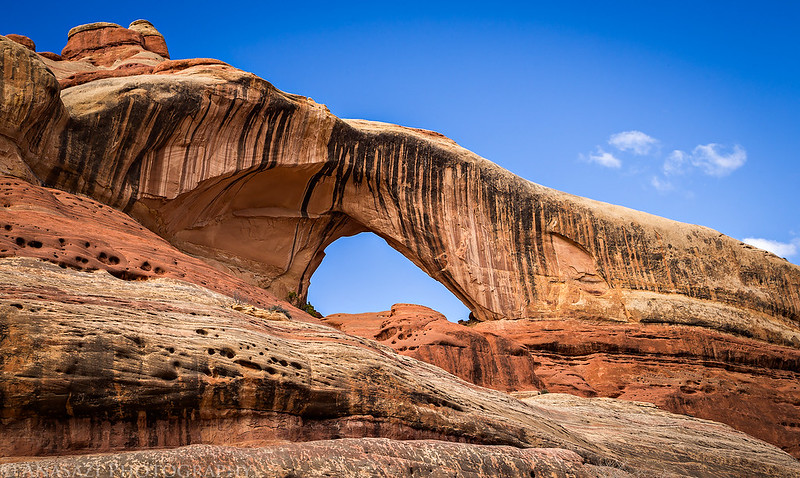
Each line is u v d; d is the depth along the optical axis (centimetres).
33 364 1211
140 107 3012
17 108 2570
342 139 3669
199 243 3481
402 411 1703
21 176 2552
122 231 2433
